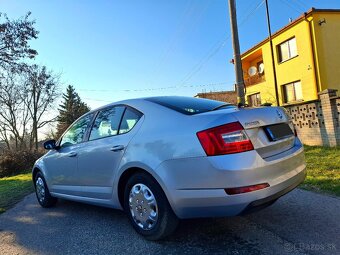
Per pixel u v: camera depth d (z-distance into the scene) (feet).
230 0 36.24
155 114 12.64
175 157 11.05
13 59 51.29
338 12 63.87
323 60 63.21
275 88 71.61
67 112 184.55
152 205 12.02
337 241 11.08
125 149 12.96
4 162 62.80
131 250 11.81
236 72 36.06
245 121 10.73
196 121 11.10
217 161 10.22
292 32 69.10
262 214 14.35
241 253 10.74
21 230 15.47
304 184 18.93
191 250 11.32
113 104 14.99
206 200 10.44
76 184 16.26
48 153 19.34
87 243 12.89
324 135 34.37
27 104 109.40
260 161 10.46
